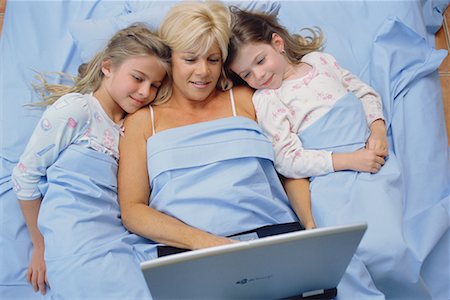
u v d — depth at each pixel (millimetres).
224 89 1292
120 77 1143
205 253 749
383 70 1426
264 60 1229
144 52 1120
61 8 1626
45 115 1085
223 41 1133
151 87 1187
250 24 1231
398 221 1072
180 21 1112
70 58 1524
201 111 1251
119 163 1174
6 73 1476
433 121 1359
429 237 1095
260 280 885
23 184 1116
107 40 1382
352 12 1643
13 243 1157
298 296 999
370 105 1298
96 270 1013
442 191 1243
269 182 1198
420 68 1426
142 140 1184
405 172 1263
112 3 1652
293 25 1613
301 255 822
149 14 1449
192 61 1142
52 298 1065
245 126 1164
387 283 1076
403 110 1370
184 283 824
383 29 1497
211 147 1138
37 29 1579
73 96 1122
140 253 1095
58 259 1023
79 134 1116
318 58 1316
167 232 1072
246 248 757
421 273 1114
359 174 1156
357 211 1092
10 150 1312
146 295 1005
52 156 1104
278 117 1218
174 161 1119
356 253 1041
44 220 1072
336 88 1259
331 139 1206
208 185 1117
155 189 1149
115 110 1219
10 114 1379
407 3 1608
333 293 1001
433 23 1815
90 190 1095
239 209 1116
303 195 1193
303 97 1239
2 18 1900
